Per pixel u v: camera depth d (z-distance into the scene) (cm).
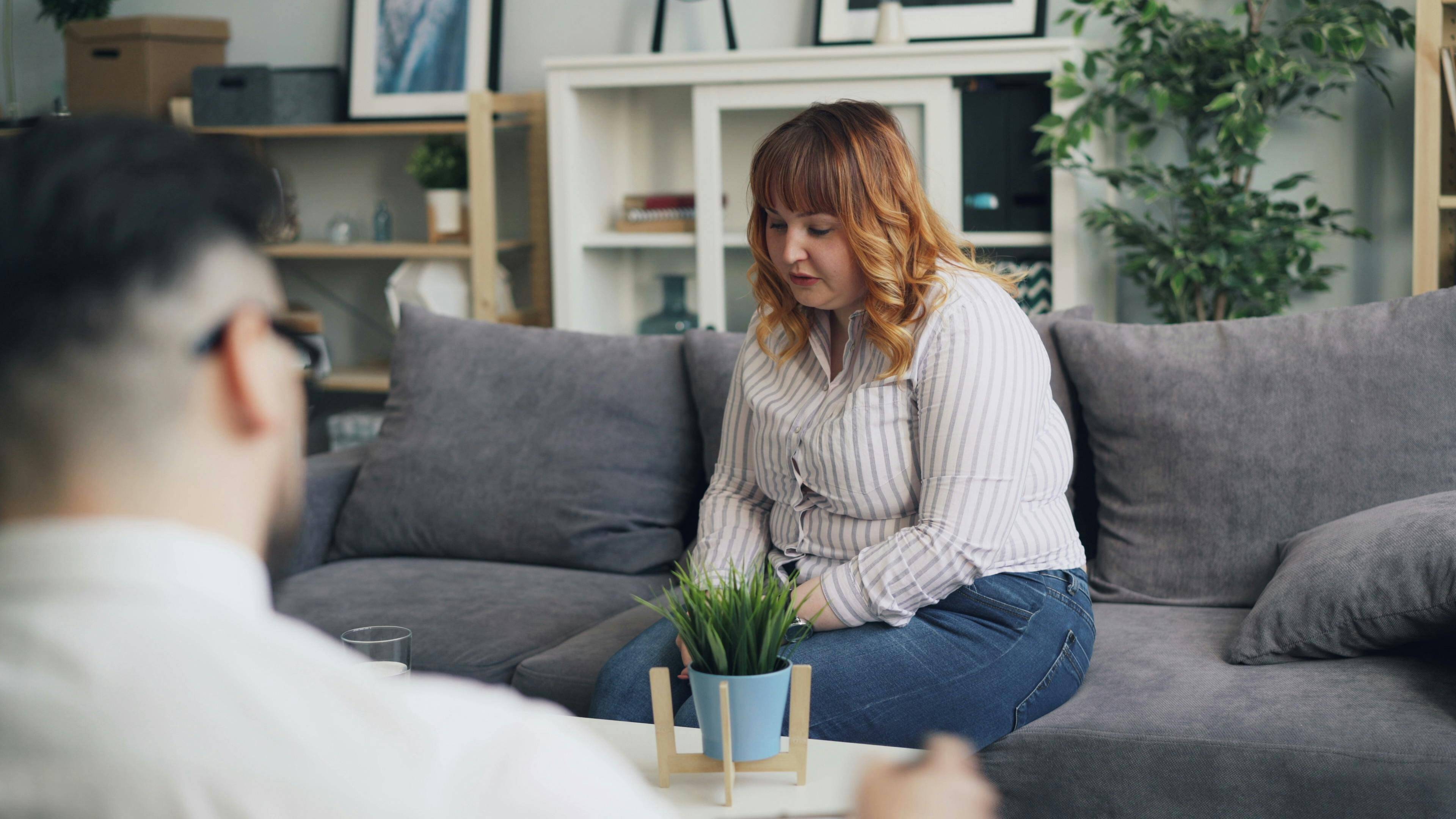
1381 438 166
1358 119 280
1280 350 175
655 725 105
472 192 314
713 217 296
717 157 295
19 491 33
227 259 34
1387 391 168
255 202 36
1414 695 133
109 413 33
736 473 167
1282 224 259
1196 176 263
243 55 368
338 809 31
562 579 197
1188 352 180
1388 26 257
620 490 202
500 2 335
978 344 140
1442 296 171
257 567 35
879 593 139
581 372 212
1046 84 264
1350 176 282
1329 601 143
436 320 226
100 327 33
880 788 50
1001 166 279
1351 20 254
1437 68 242
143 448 33
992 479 138
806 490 154
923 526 139
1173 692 141
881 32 286
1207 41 258
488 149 311
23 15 392
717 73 288
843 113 146
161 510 33
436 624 177
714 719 103
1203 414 175
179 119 342
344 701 33
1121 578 177
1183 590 173
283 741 31
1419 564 138
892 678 135
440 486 208
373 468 215
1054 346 191
